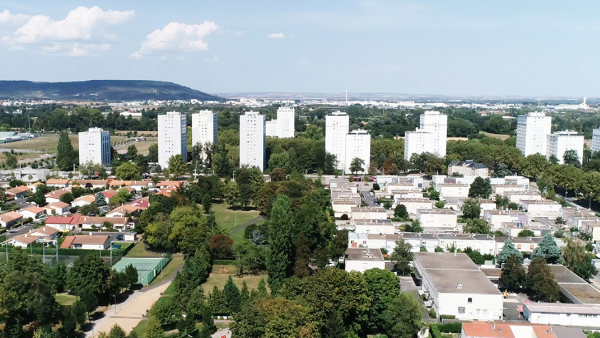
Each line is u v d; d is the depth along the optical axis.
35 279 192.38
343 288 192.00
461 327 191.25
